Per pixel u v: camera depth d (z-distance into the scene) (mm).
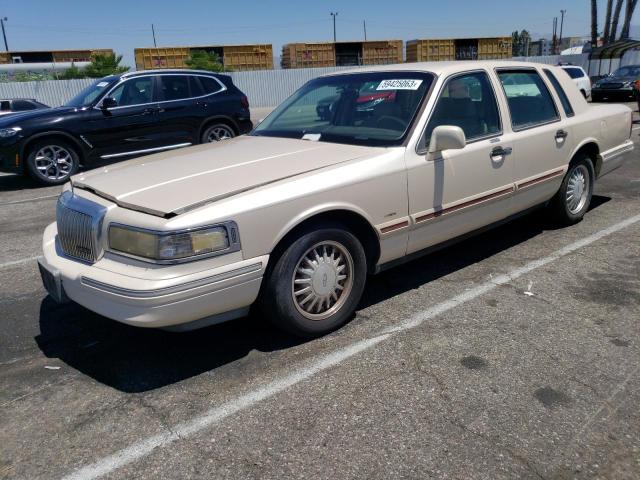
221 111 10859
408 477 2428
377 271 3938
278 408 2928
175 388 3146
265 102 30953
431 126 4020
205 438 2719
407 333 3664
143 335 3770
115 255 3111
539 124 4949
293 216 3260
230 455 2598
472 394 2994
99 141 9703
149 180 3447
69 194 3584
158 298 2875
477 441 2635
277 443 2666
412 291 4324
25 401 3072
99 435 2773
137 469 2535
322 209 3373
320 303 3561
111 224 3107
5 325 4000
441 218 4113
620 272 4566
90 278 3074
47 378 3299
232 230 3049
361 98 4398
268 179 3340
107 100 9656
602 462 2496
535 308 3975
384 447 2613
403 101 4156
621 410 2836
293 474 2467
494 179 4465
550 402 2914
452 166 4090
